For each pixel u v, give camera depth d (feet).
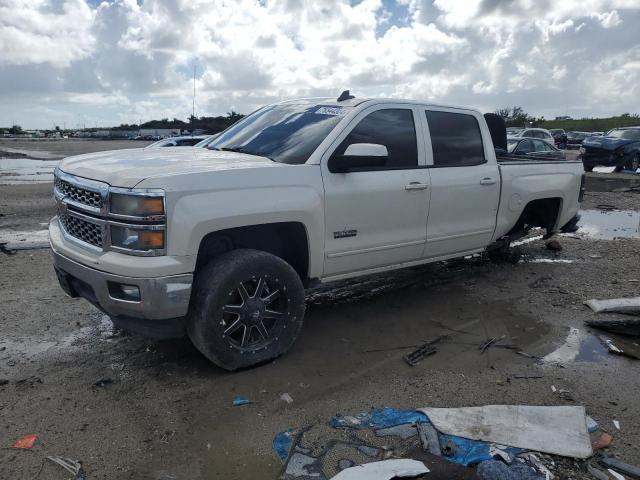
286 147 14.49
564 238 29.09
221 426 10.57
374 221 15.06
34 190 49.11
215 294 11.82
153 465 9.38
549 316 17.01
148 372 12.72
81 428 10.39
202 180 11.56
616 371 13.23
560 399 11.78
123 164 12.59
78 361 13.25
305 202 13.16
